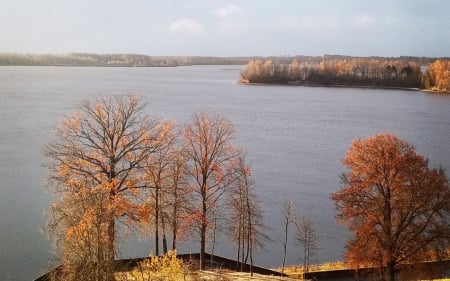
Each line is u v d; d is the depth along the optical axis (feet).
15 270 168.55
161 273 123.34
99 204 108.06
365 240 143.23
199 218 160.66
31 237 191.42
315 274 166.40
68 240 110.22
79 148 158.10
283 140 398.42
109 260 102.37
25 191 237.45
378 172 144.15
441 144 388.16
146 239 196.24
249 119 509.35
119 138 150.10
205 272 155.02
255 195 239.50
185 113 512.63
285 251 180.24
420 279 148.77
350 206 147.84
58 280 109.29
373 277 162.09
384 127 474.08
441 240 143.84
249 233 168.96
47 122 415.23
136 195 149.48
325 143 389.60
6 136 355.97
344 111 597.52
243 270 168.96
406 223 144.87
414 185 142.10
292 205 238.27
